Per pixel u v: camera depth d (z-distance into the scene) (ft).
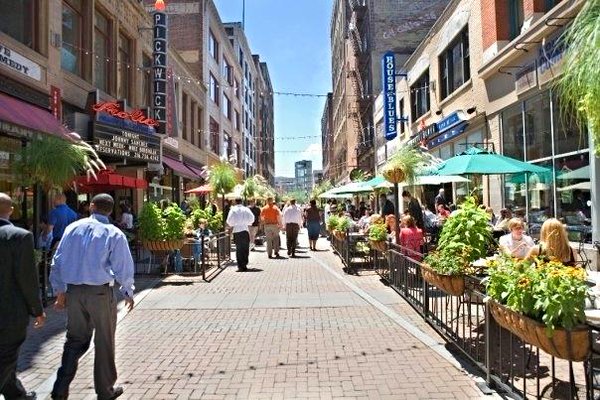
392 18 122.31
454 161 37.01
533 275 13.30
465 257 19.95
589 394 13.20
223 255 49.49
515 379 16.89
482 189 58.23
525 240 25.14
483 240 20.72
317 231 64.90
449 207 61.46
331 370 18.07
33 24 44.14
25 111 37.37
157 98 70.33
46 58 44.57
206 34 121.60
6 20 40.55
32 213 42.75
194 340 22.21
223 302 30.25
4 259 14.15
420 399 15.38
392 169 35.99
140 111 63.67
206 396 15.89
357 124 155.02
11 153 40.09
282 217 58.29
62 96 47.88
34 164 31.17
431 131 70.90
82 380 17.49
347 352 20.12
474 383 16.61
